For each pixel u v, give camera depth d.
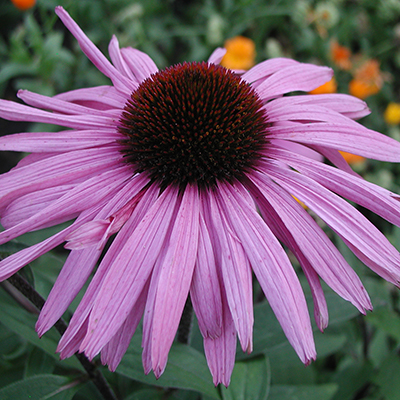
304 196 0.12
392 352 0.19
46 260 0.21
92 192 0.12
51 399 0.13
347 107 0.15
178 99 0.13
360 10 0.46
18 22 0.44
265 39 0.43
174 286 0.10
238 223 0.11
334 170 0.12
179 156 0.13
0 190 0.12
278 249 0.11
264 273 0.11
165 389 0.16
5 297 0.16
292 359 0.21
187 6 0.48
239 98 0.13
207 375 0.14
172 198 0.12
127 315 0.10
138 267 0.11
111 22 0.40
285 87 0.15
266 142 0.13
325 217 0.11
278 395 0.18
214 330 0.11
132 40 0.39
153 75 0.14
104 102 0.15
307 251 0.11
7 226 0.12
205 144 0.13
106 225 0.11
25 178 0.12
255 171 0.13
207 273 0.11
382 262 0.11
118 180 0.13
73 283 0.11
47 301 0.11
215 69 0.14
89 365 0.14
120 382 0.18
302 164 0.13
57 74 0.36
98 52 0.15
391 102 0.41
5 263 0.11
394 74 0.44
